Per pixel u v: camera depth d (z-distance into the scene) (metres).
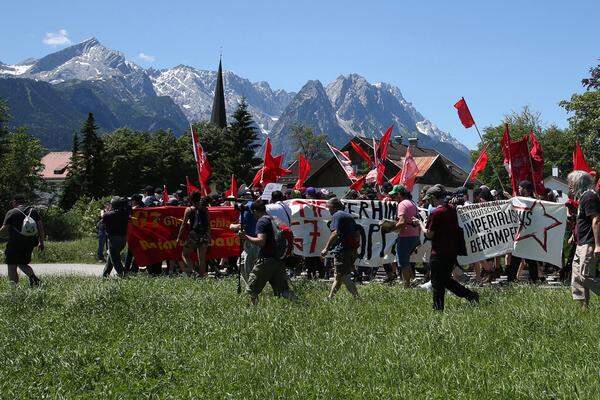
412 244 13.78
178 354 7.35
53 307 10.73
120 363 7.09
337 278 11.80
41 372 6.79
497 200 16.23
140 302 10.45
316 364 6.69
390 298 11.34
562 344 7.12
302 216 16.44
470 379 5.87
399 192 13.93
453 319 8.45
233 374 6.45
